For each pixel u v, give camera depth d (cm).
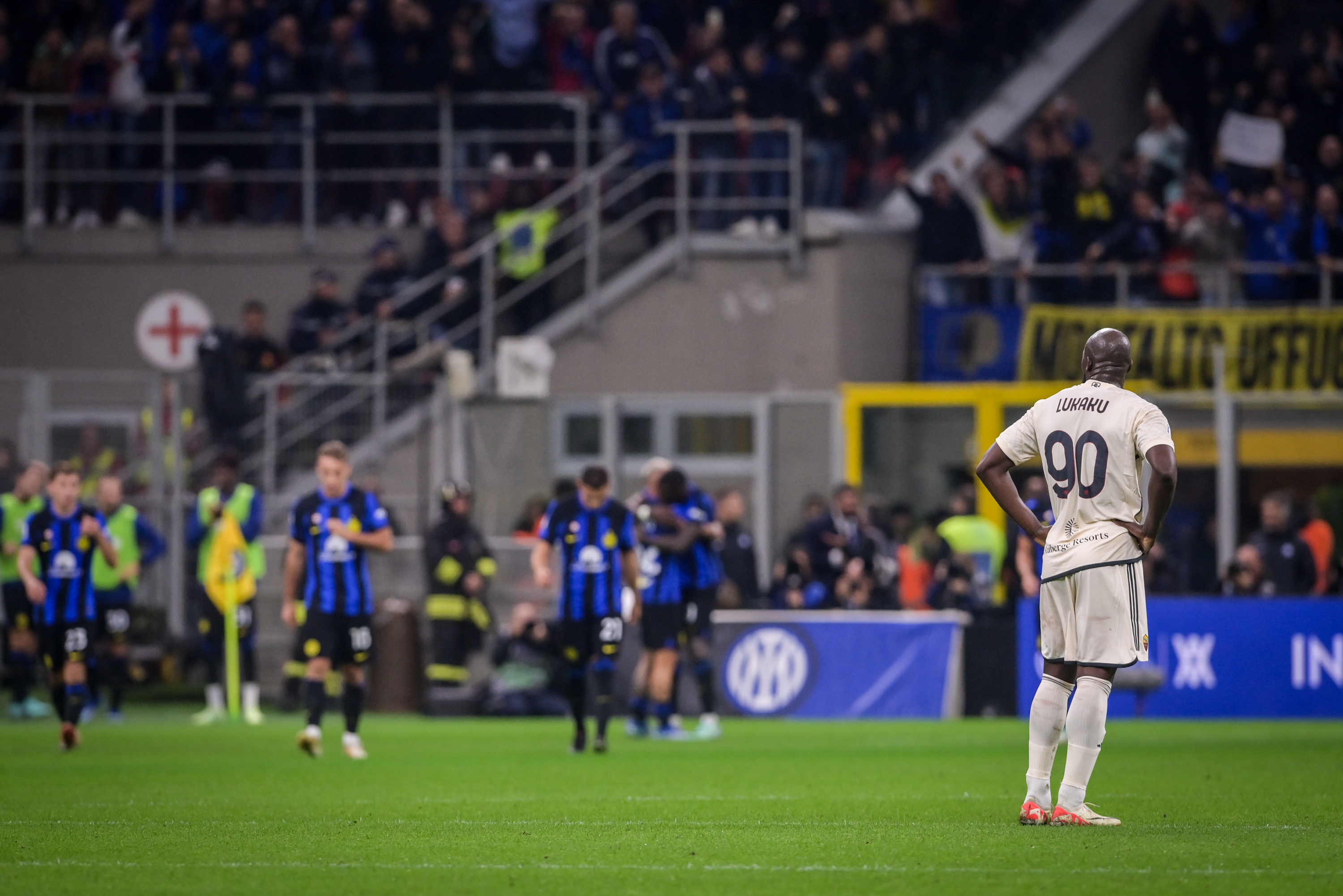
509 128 8394
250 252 8444
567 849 2739
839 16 8744
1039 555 6050
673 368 7969
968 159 8406
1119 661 2800
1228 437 7375
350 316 8088
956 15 8762
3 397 7594
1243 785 3906
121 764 4662
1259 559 6794
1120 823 2927
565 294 8262
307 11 8588
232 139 8444
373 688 7194
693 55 8562
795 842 2794
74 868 2536
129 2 8819
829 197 8188
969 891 2250
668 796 3688
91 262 8438
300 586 4891
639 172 8094
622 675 6888
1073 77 8706
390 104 8381
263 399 7688
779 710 6856
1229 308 7769
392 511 7669
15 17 8819
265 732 6034
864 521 7050
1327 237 8019
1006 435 2877
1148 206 8031
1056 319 7819
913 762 4675
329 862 2589
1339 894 2206
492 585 7338
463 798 3666
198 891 2305
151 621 7569
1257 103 8412
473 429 7500
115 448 7644
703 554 5697
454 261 7994
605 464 7531
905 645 6819
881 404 7531
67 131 8581
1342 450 7400
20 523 6650
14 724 6531
